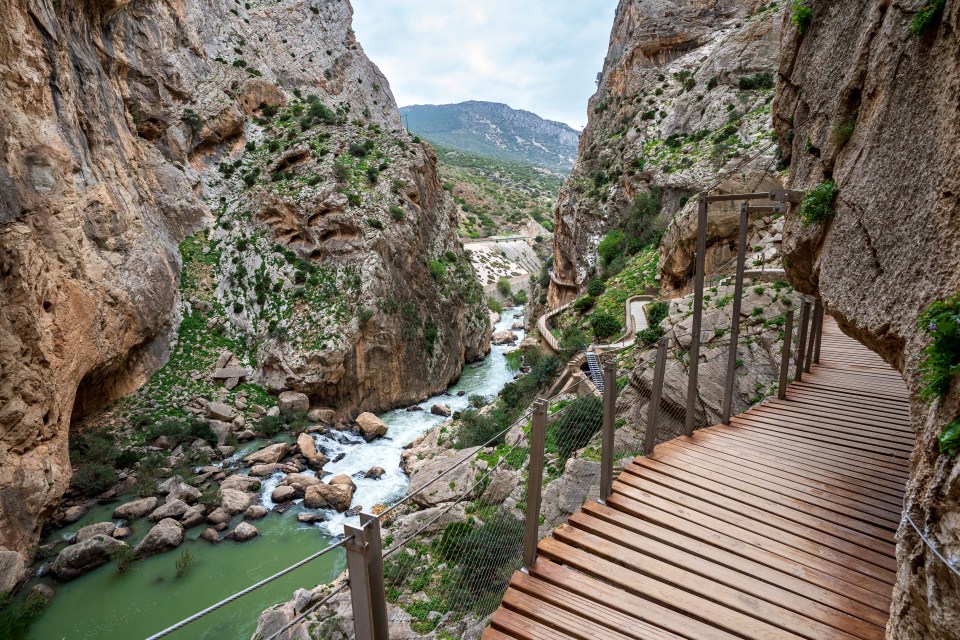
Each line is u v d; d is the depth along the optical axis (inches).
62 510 888.3
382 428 1328.7
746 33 2261.3
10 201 831.7
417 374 1649.9
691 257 1282.0
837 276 310.3
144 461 1027.9
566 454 502.3
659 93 2549.2
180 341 1429.6
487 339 2222.0
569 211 2559.1
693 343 414.9
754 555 253.3
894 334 221.0
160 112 1711.4
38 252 855.1
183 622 105.3
